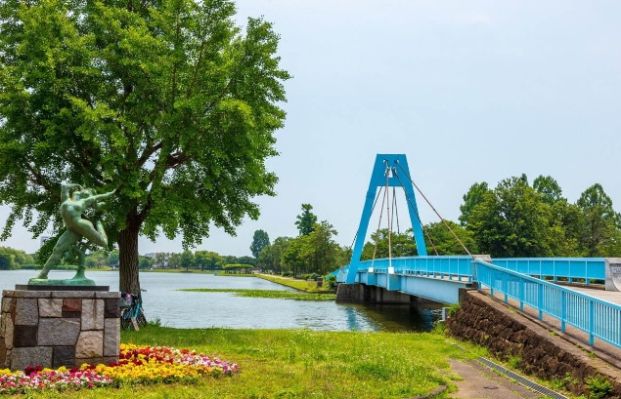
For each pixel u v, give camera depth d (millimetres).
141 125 20719
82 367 11836
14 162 20156
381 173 53531
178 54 19750
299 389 11055
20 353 11711
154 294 69812
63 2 22156
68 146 20188
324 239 101250
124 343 16984
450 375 14016
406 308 53625
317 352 15844
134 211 22547
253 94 21078
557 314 15164
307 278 108750
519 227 63688
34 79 19547
